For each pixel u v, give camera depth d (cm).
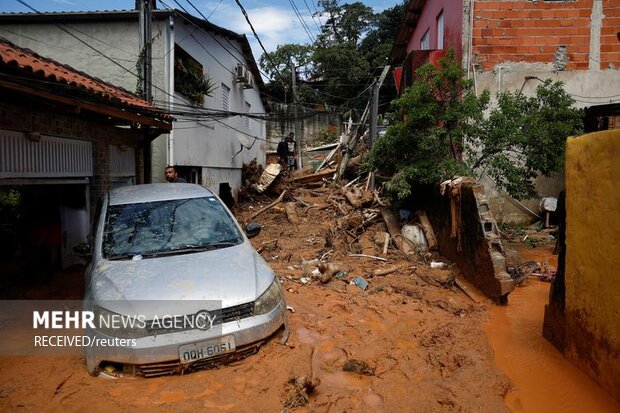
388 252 898
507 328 541
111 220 520
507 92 966
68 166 726
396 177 940
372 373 416
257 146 2258
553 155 897
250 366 401
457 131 914
